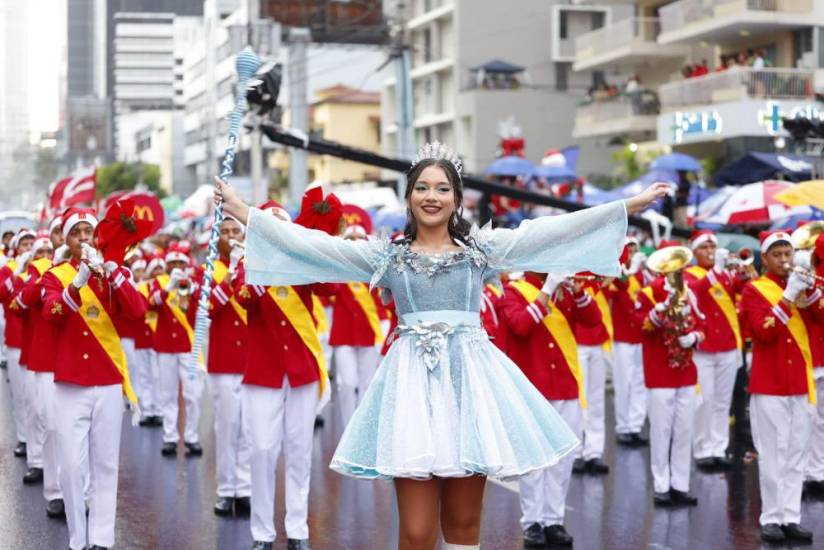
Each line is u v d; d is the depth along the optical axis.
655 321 10.96
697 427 13.06
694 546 9.70
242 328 10.84
